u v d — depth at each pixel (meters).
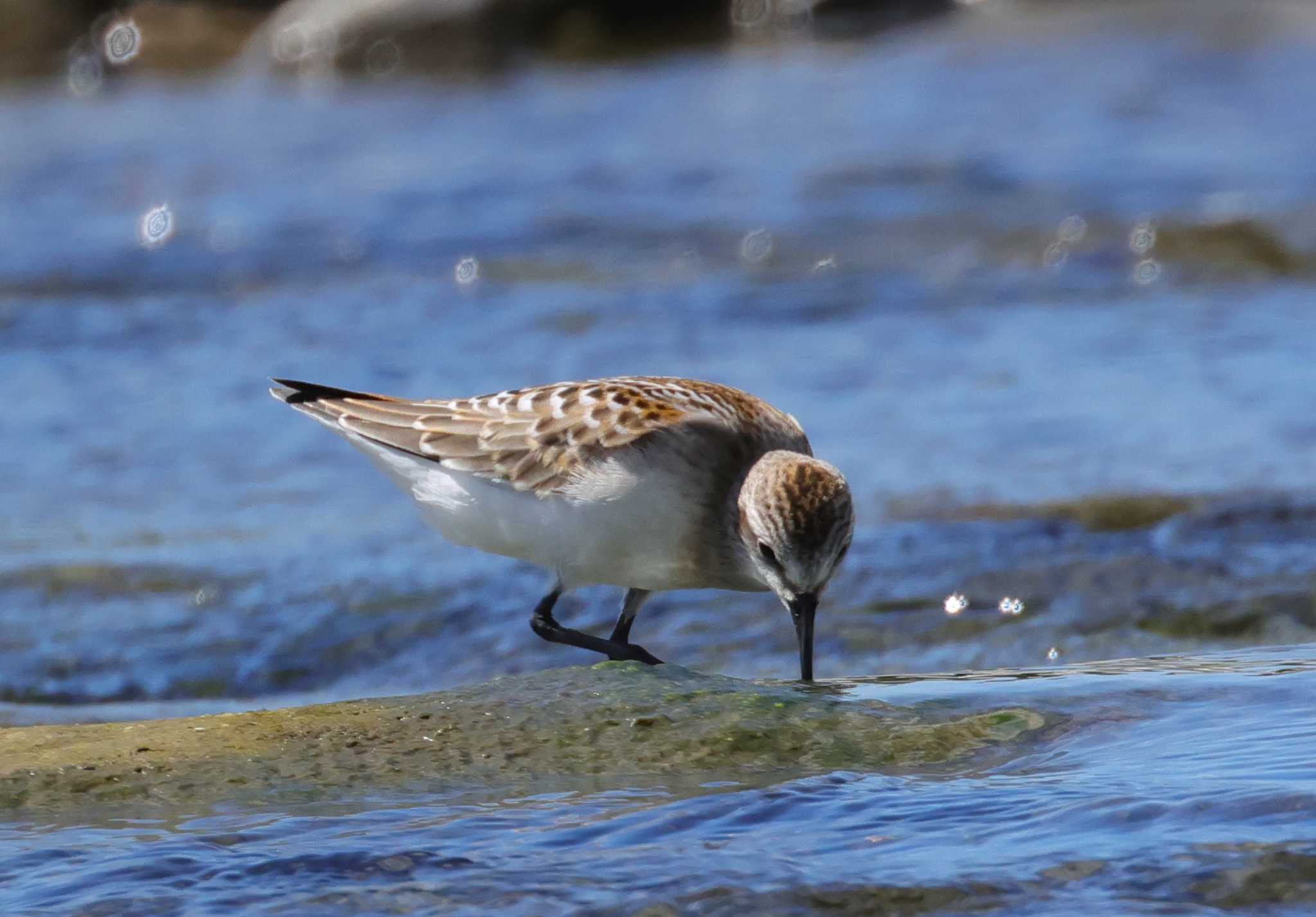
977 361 18.86
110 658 11.24
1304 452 15.03
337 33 41.81
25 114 38.03
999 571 11.71
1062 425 16.23
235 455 15.98
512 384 18.03
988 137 31.83
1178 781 6.79
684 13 44.03
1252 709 7.80
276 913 5.93
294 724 7.97
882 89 36.56
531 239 24.84
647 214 26.34
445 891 6.04
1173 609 10.92
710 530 9.53
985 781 7.04
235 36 43.50
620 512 9.48
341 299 21.84
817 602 9.25
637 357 19.19
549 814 6.79
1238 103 33.56
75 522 14.00
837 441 15.92
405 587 12.23
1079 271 23.11
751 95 36.94
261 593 12.20
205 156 31.62
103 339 20.02
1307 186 26.92
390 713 8.12
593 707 8.06
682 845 6.41
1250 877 5.92
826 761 7.46
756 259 23.81
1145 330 20.11
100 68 42.66
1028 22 41.03
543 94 38.50
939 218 25.80
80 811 7.04
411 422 10.09
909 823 6.54
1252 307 21.17
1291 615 10.75
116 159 31.30
